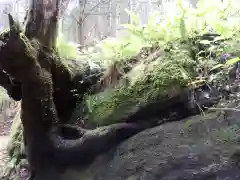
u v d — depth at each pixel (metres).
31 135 2.27
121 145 2.12
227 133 1.76
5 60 1.94
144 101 2.18
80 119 2.53
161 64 2.28
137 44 2.65
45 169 2.31
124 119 2.24
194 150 1.78
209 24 2.43
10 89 2.31
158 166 1.83
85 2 3.88
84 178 2.16
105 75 2.65
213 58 2.24
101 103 2.46
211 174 1.65
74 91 2.63
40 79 2.18
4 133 4.32
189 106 2.05
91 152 2.18
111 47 2.69
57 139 2.25
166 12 2.81
